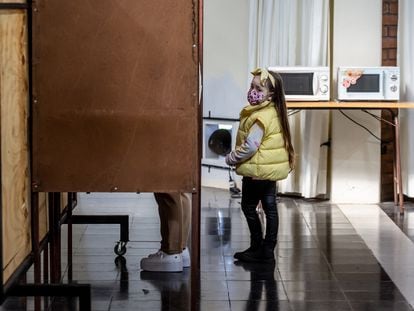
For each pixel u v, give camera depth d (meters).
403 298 4.16
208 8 7.21
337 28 6.55
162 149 3.25
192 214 3.38
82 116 3.21
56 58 3.18
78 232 5.55
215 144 7.35
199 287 4.31
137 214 6.22
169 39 3.20
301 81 6.19
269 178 4.70
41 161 3.21
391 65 6.66
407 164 6.52
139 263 4.75
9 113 2.82
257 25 6.73
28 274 4.19
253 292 4.23
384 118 6.65
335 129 6.65
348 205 6.61
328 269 4.69
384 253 5.06
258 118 4.63
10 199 2.83
